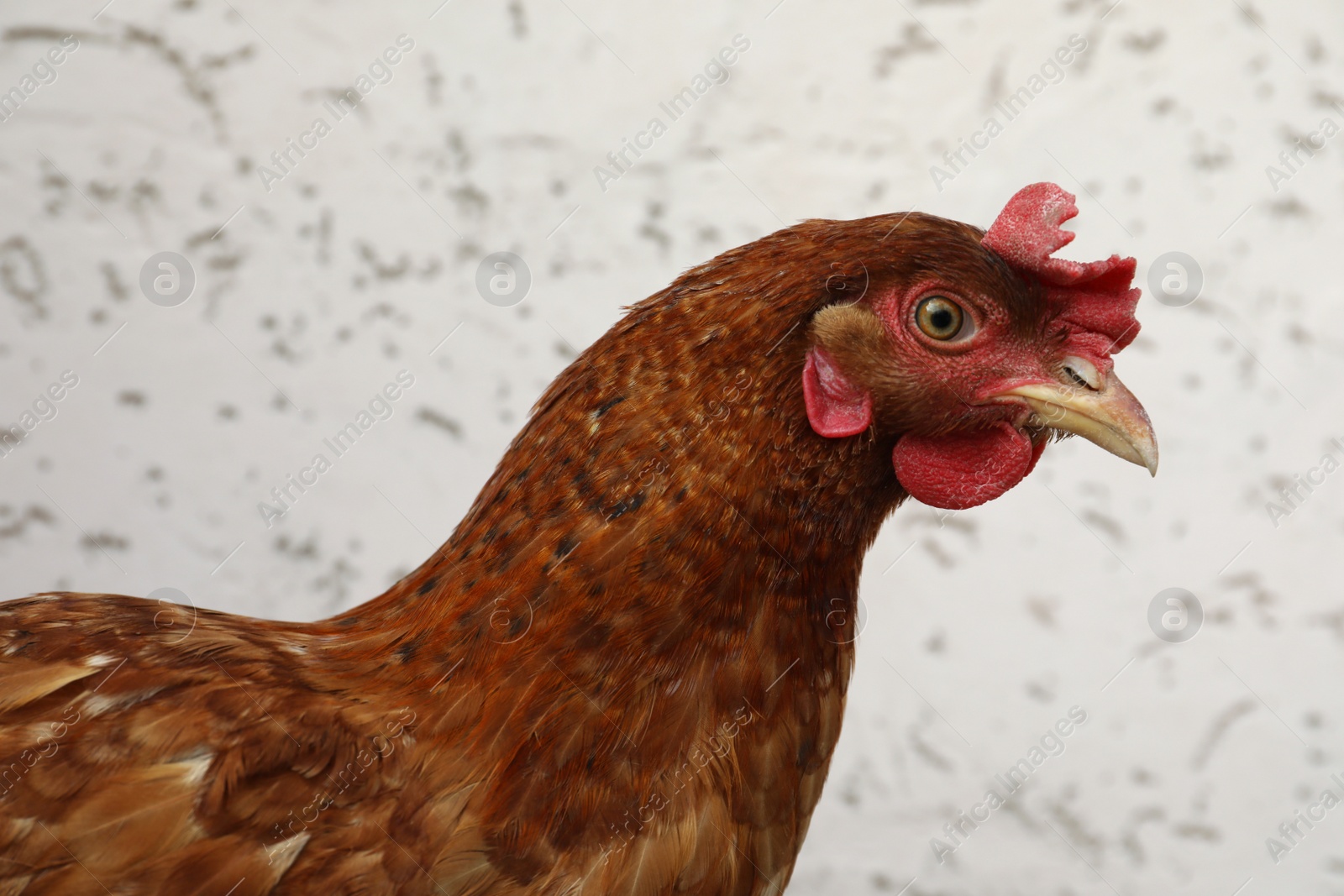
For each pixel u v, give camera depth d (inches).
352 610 59.0
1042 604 118.5
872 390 51.5
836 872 120.0
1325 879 116.5
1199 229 114.6
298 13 115.2
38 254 118.0
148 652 50.8
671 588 48.9
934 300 51.9
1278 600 116.4
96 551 120.8
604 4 114.6
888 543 119.4
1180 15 112.6
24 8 115.0
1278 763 116.6
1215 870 117.1
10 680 49.1
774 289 50.0
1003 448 54.3
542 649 48.8
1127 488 117.0
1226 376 115.6
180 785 46.1
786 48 114.9
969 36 113.9
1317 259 114.1
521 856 47.2
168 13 115.4
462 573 51.5
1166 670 117.6
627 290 117.3
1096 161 114.6
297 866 45.9
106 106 116.5
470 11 115.0
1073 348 54.1
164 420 119.9
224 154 117.0
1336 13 111.8
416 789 47.4
